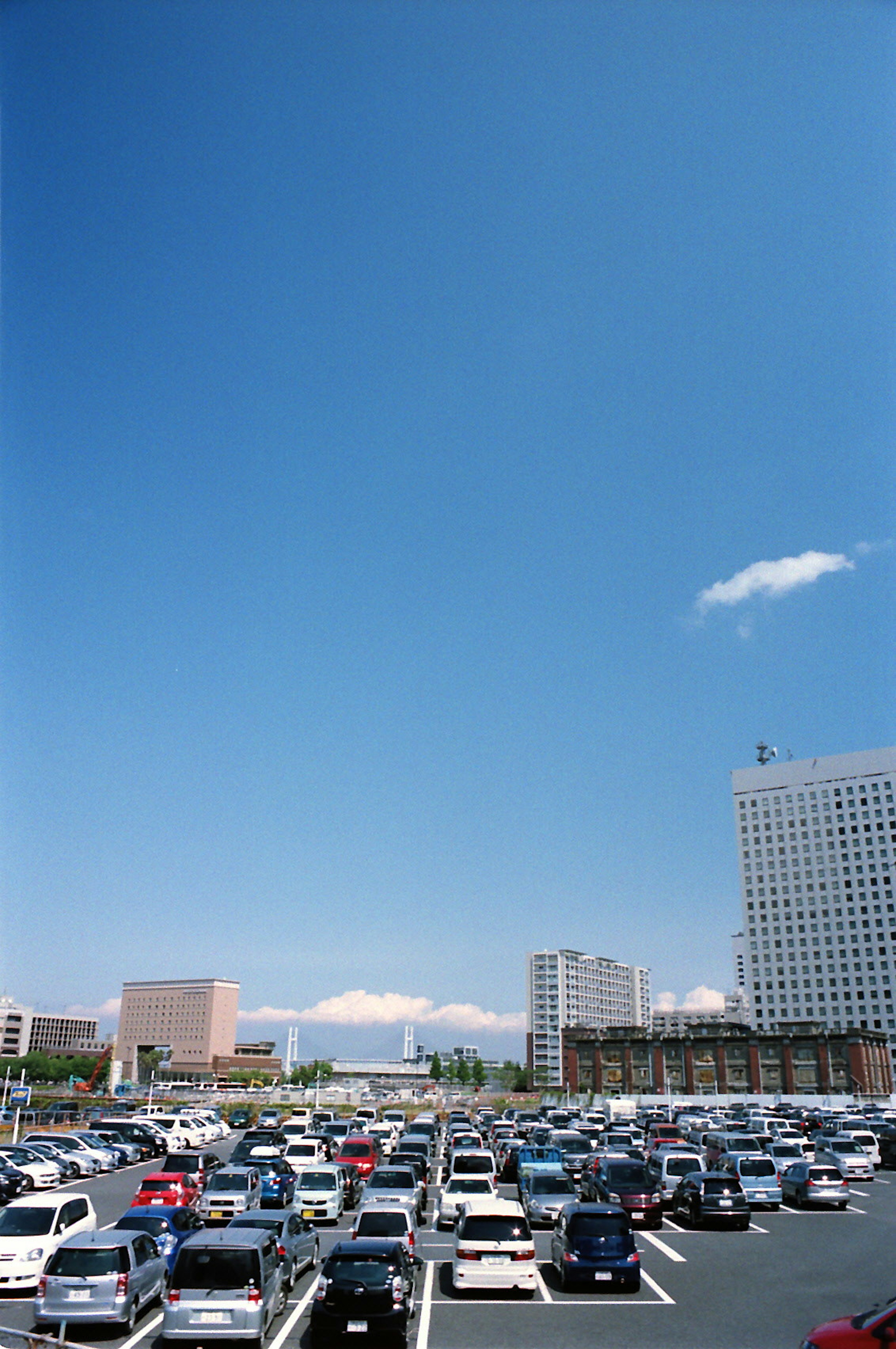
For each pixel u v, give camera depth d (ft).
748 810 614.34
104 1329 65.72
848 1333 45.32
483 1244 77.15
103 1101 329.72
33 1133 172.55
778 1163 145.89
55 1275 64.85
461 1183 110.52
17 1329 67.26
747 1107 329.52
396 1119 237.25
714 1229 109.60
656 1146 147.13
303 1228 83.92
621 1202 109.70
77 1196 85.51
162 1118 211.41
